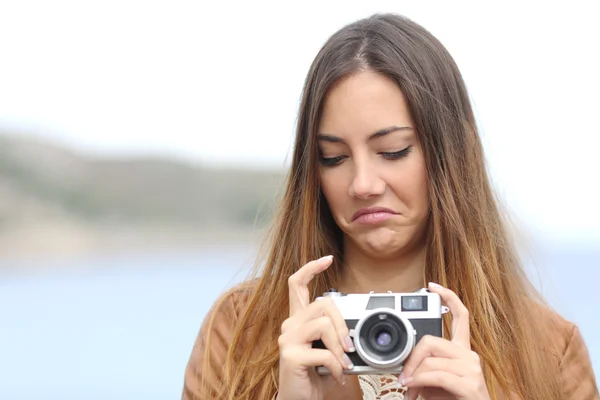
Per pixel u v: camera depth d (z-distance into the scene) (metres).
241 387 3.05
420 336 2.68
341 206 2.96
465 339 2.69
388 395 2.86
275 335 3.09
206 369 3.09
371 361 2.64
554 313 3.22
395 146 2.90
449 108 3.06
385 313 2.65
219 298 3.27
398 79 2.90
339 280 3.18
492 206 3.21
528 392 3.01
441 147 3.00
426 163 2.97
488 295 3.05
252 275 3.30
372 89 2.88
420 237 3.09
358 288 3.14
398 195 2.92
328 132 2.92
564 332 3.15
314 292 3.16
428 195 3.01
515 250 3.38
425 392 2.69
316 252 3.14
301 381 2.68
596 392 3.09
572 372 3.09
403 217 2.95
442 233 3.06
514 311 3.12
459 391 2.59
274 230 3.24
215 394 3.07
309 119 3.00
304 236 3.12
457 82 3.13
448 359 2.62
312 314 2.71
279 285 3.14
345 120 2.88
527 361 3.04
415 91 2.91
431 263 3.07
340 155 2.94
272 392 2.99
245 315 3.12
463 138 3.10
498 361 2.98
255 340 3.10
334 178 2.96
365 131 2.87
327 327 2.68
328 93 2.92
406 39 3.02
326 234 3.17
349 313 2.71
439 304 2.69
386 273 3.11
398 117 2.89
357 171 2.88
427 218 3.06
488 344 3.00
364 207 2.92
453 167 3.03
